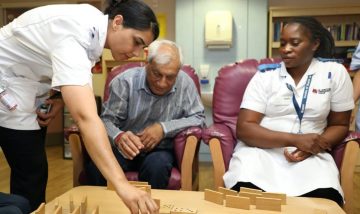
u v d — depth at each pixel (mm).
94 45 1081
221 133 1638
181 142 1645
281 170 1487
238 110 1865
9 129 1390
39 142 1485
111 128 1657
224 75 1921
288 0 3785
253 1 3508
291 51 1566
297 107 1604
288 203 1179
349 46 3570
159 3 3990
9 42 1242
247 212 1091
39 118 1455
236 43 3578
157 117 1761
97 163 917
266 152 1562
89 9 1142
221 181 1609
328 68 1620
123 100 1724
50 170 3322
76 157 1699
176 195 1251
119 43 1145
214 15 3494
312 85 1602
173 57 1554
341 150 1541
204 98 3316
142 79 1720
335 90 1589
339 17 3701
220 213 1081
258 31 3533
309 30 1569
